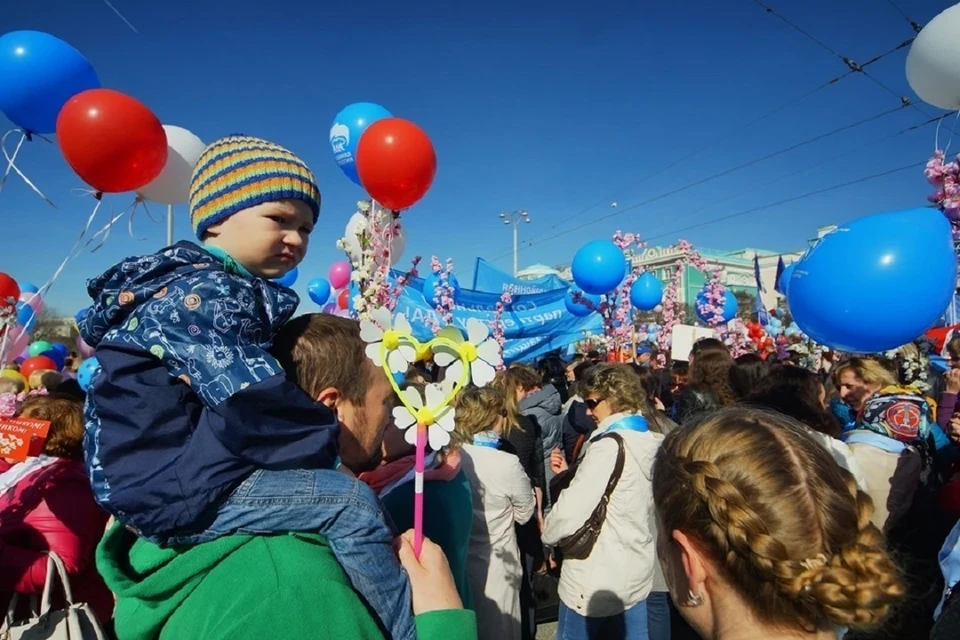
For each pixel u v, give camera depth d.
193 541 0.89
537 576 3.77
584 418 4.73
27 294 4.71
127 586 0.92
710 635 1.00
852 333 2.28
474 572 2.45
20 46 2.37
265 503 0.88
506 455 2.64
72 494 2.10
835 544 0.89
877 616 0.86
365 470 1.30
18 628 1.73
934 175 2.97
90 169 2.17
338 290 6.22
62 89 2.43
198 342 0.91
